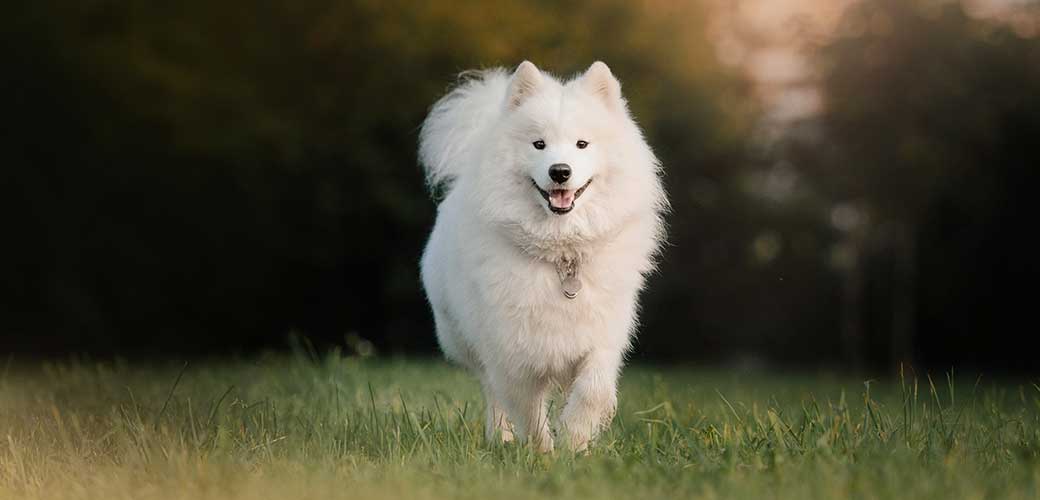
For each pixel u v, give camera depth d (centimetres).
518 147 559
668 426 576
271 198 2042
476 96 654
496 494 445
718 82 2448
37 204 1905
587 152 555
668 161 2333
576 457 520
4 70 1812
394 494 443
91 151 1905
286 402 712
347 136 2009
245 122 1922
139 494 447
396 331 2273
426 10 2022
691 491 449
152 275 2041
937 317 2269
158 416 593
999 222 2123
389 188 2025
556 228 546
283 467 490
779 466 472
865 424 559
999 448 530
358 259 2183
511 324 552
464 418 609
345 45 2019
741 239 2684
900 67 1948
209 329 2147
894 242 2255
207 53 1945
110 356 1920
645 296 2486
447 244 621
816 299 2702
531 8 2125
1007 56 2052
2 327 1889
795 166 2273
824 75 2012
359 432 578
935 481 442
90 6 1866
